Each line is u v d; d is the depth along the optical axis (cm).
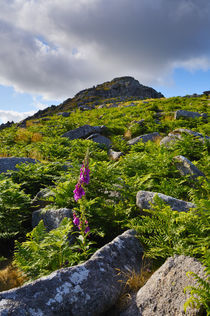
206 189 561
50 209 484
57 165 792
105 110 2948
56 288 259
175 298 253
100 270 299
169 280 273
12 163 823
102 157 1059
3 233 459
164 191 579
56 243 329
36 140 1505
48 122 2272
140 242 378
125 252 347
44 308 238
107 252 331
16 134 1612
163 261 341
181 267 280
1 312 222
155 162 742
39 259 334
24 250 355
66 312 246
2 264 406
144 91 11950
